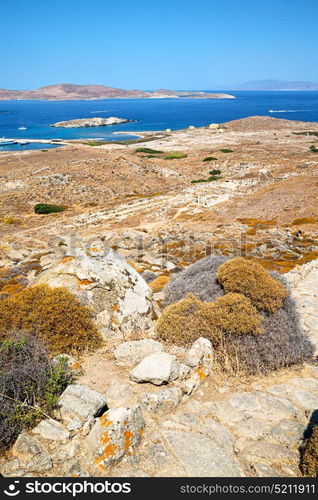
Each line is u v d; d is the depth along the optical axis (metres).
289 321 6.47
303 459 3.86
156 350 5.98
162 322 6.72
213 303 6.64
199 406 4.89
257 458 3.96
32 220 41.69
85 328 6.49
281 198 38.66
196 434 4.28
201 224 31.28
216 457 3.93
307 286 11.27
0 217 43.69
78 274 7.69
